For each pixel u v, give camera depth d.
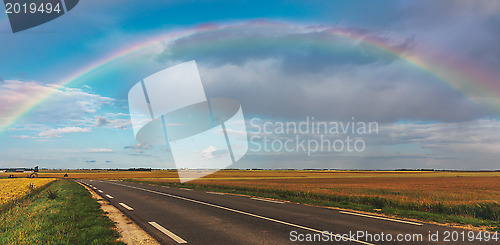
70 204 13.09
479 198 23.05
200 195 19.19
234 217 10.18
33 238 6.88
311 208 12.64
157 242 6.80
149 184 35.94
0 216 11.95
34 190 25.36
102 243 6.51
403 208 14.92
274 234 7.52
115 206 13.28
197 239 7.00
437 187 40.31
